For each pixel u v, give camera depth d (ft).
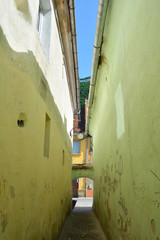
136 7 10.62
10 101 10.04
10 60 10.27
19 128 10.62
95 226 26.13
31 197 11.37
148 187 8.55
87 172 46.24
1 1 9.63
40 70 14.21
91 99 29.89
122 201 13.71
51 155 17.17
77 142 77.51
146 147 8.86
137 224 10.09
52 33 18.57
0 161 9.00
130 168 11.66
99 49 19.17
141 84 9.70
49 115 16.70
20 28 11.47
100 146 29.86
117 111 15.98
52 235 16.76
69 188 34.83
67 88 32.35
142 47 9.59
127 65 12.57
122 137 14.01
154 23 8.04
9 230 9.14
